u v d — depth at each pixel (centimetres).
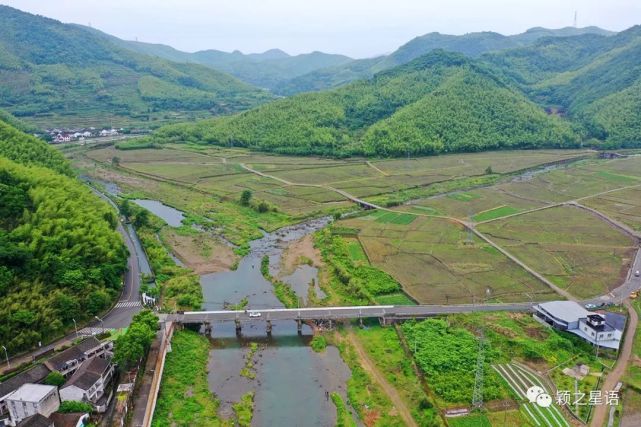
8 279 11100
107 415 8919
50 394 8706
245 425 8962
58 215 14112
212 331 12275
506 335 11294
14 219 13388
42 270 11875
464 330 11512
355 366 10662
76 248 12962
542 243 17325
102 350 10469
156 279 14338
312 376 10462
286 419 9162
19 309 10644
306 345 11644
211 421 9050
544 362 10431
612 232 18450
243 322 12525
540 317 12062
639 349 10906
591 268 15250
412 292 13738
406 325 11912
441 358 10425
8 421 8538
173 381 10044
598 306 12800
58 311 11131
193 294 13750
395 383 10006
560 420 8756
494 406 9150
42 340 10662
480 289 13875
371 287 13938
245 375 10488
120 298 13088
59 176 17538
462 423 8731
